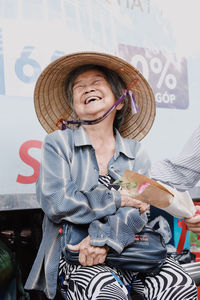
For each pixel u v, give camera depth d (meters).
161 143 2.29
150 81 2.28
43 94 1.60
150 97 1.58
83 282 1.14
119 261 1.20
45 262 1.28
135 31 2.28
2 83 1.84
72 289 1.19
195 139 1.51
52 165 1.32
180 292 1.20
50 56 2.00
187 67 2.45
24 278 2.01
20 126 1.88
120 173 1.41
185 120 2.40
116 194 1.25
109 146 1.49
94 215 1.21
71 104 1.60
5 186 1.81
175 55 2.41
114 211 1.22
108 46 2.19
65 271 1.29
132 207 1.25
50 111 1.65
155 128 2.27
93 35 2.14
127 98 1.58
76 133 1.43
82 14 2.11
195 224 1.21
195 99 2.46
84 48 2.11
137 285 1.35
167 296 1.22
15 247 2.05
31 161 1.90
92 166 1.38
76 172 1.35
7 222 2.06
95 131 1.46
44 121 1.64
